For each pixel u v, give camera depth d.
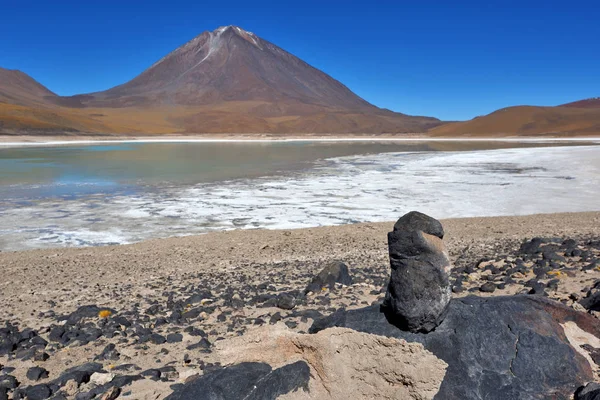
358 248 13.77
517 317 4.28
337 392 3.91
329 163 46.41
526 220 17.55
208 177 34.56
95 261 12.98
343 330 4.10
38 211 21.91
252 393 3.95
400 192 26.45
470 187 27.97
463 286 8.18
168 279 10.68
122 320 7.23
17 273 11.69
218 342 4.54
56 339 6.59
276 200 24.27
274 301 7.80
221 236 16.12
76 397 4.73
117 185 30.38
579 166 38.81
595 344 4.50
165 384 4.92
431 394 3.76
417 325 3.97
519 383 3.89
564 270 8.72
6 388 4.96
